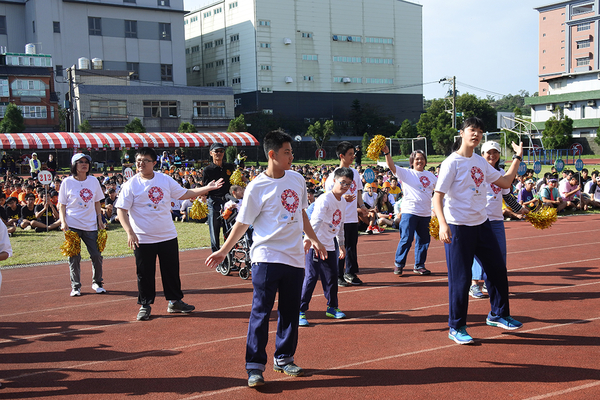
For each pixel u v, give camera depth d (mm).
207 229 15273
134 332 5922
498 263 5367
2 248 4777
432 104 82750
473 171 5113
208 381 4461
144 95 59594
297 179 4508
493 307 5590
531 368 4500
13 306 7301
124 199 6258
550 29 86500
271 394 4160
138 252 6344
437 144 59844
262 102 76375
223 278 8859
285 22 77562
